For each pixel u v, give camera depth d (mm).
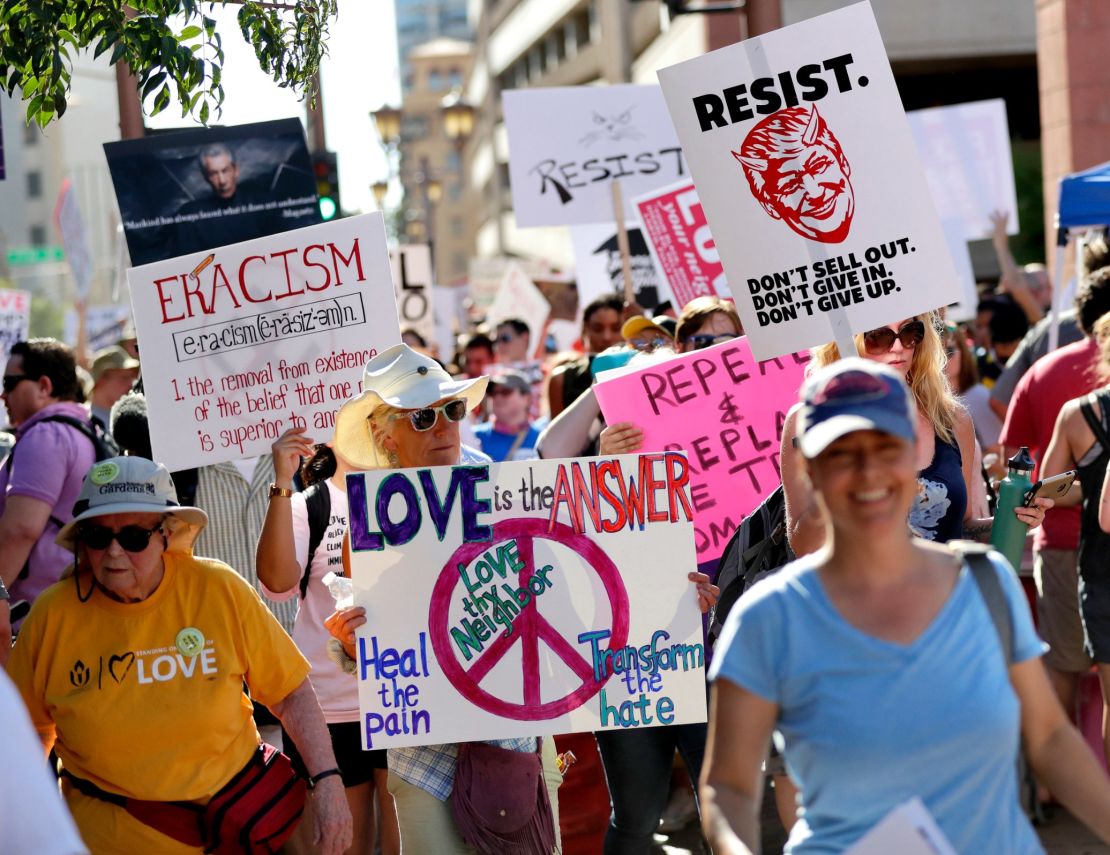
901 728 2615
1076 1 18703
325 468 4863
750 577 4691
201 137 6270
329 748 4078
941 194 13586
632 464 4156
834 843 2668
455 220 128125
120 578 3852
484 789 4070
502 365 12523
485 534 4105
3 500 6180
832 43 4543
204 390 5262
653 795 4715
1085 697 6516
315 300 5266
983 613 2686
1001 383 8250
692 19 28484
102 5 4609
